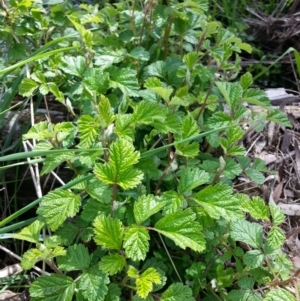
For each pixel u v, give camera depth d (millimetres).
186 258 376
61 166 442
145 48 505
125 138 338
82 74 422
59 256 318
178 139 360
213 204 322
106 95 446
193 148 356
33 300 303
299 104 578
